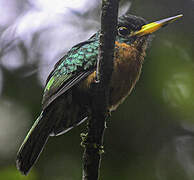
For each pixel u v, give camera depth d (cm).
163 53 1161
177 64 1151
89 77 824
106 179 1101
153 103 1141
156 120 1153
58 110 842
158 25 900
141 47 887
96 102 708
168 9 1394
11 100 1166
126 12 1369
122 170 1114
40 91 1173
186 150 1228
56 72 860
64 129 867
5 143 1114
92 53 840
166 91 1141
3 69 1235
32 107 1145
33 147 842
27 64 1267
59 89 834
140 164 1136
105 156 1120
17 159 827
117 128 1138
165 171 1176
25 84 1194
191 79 1141
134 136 1146
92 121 718
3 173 821
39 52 1304
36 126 835
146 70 1138
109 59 680
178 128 1189
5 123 1127
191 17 1382
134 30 895
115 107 862
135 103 1140
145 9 1380
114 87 827
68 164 1099
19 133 1122
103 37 671
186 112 1154
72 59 848
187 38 1292
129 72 842
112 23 663
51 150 1104
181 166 1217
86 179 724
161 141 1177
